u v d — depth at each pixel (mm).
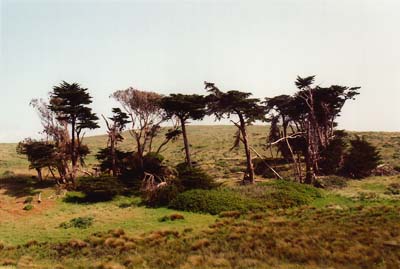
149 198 39031
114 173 49469
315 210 30094
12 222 34188
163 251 21453
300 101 53625
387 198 34594
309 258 17953
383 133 90562
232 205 34219
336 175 50156
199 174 42062
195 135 109312
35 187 47188
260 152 79250
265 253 19172
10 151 83938
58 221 33656
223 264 18188
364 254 17516
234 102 45625
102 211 36750
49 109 51000
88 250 23438
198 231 25672
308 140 48875
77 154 51656
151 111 51781
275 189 38969
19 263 21703
